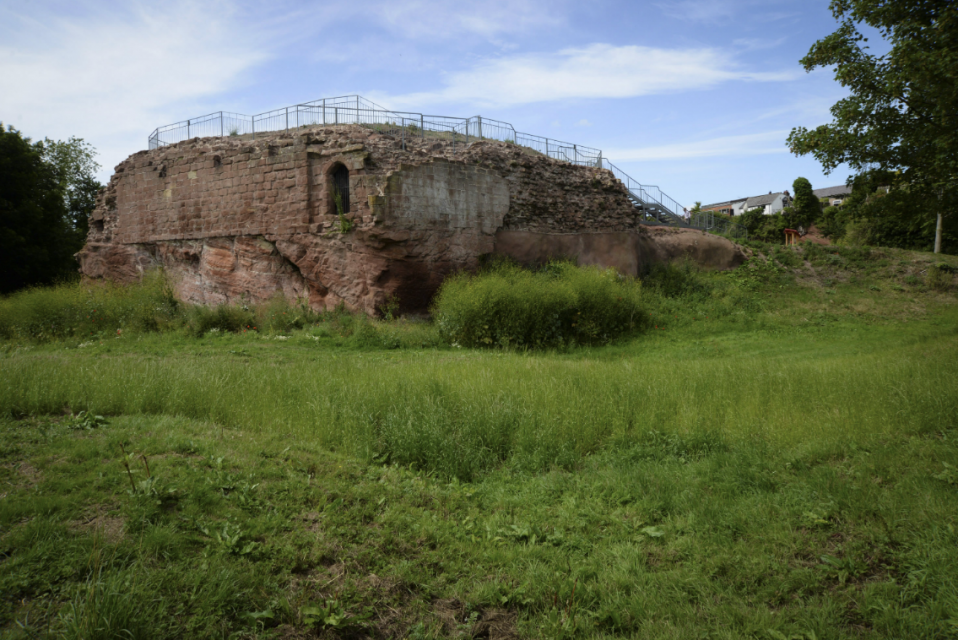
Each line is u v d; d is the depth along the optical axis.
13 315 17.44
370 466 5.84
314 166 18.75
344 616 3.45
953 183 11.01
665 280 23.33
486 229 20.36
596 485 5.62
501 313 16.09
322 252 18.59
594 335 17.14
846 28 11.40
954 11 9.69
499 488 5.68
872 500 4.86
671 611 3.74
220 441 5.79
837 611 3.69
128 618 3.04
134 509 4.06
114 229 24.47
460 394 7.84
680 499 5.22
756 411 7.46
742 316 20.38
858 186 12.37
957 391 7.30
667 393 8.30
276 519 4.35
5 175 27.91
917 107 10.83
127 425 6.00
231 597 3.42
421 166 18.44
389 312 18.14
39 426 5.74
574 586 3.84
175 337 15.91
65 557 3.49
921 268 25.59
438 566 4.23
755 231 52.25
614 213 25.19
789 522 4.70
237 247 20.39
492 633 3.61
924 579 3.83
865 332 18.36
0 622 2.97
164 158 22.28
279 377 8.91
